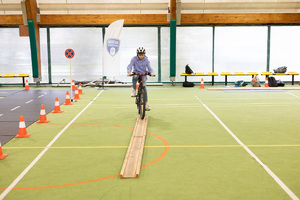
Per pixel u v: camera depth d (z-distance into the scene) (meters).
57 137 6.69
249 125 7.68
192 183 4.26
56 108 9.46
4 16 16.56
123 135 6.84
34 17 16.41
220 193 3.95
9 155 5.52
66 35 17.42
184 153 5.55
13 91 14.91
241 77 17.84
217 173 4.61
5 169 4.86
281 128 7.35
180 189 4.07
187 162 5.09
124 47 17.56
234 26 17.36
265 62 17.67
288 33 17.47
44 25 17.03
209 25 17.14
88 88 16.14
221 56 17.62
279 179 4.36
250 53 17.61
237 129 7.29
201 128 7.41
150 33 17.44
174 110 9.76
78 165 5.01
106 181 4.36
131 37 17.45
